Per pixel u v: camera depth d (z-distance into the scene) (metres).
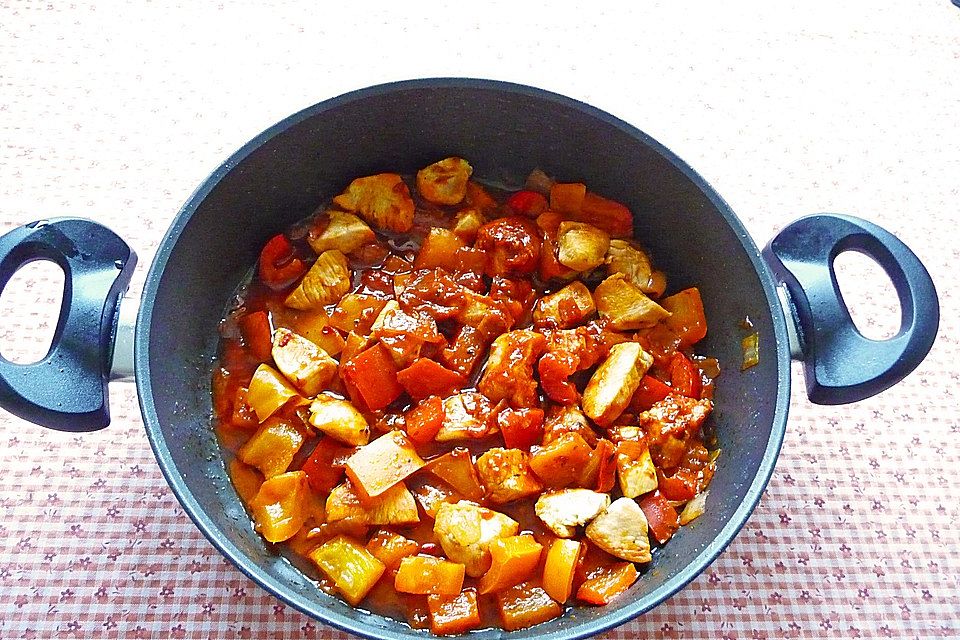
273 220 0.47
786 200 0.52
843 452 0.47
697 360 0.46
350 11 0.56
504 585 0.41
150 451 0.45
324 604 0.41
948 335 0.49
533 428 0.43
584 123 0.45
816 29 0.57
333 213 0.48
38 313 0.47
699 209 0.45
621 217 0.48
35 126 0.51
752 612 0.44
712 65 0.56
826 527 0.45
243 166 0.44
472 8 0.56
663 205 0.46
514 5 0.57
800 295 0.42
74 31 0.54
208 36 0.54
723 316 0.45
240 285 0.47
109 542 0.43
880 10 0.58
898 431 0.47
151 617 0.42
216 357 0.46
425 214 0.49
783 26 0.57
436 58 0.55
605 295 0.47
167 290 0.42
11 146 0.50
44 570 0.43
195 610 0.42
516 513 0.43
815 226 0.43
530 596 0.41
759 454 0.40
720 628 0.43
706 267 0.46
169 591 0.43
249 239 0.47
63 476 0.44
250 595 0.43
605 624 0.37
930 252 0.52
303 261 0.48
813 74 0.56
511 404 0.44
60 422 0.39
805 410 0.48
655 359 0.46
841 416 0.48
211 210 0.43
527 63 0.55
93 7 0.55
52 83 0.52
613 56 0.56
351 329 0.46
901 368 0.41
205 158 0.51
